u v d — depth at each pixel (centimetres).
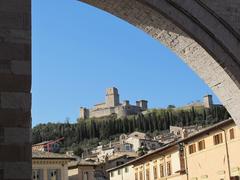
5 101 1380
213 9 2108
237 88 2170
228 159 5316
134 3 2078
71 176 8462
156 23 2175
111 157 11938
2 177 1325
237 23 2133
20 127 1373
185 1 2073
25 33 1445
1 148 1344
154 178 7131
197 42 2114
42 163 7069
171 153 6600
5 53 1415
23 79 1409
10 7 1451
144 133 19225
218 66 2159
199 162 5897
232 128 5262
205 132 5700
